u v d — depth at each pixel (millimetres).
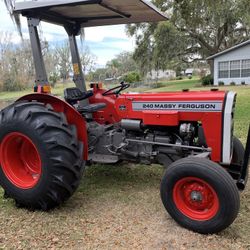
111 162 3547
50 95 3260
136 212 3113
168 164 3400
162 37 23203
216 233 2699
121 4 3359
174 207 2824
